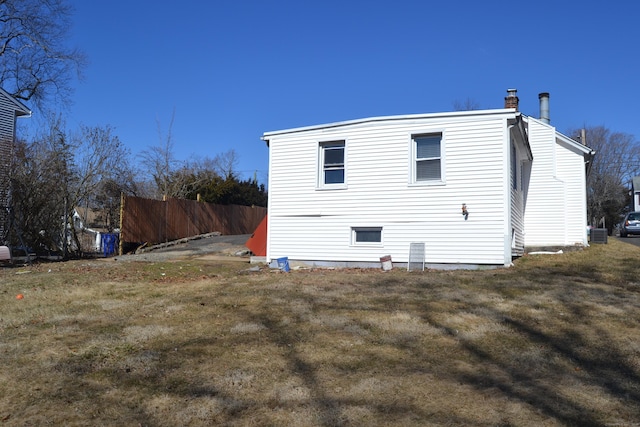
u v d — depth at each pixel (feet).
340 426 13.32
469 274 37.04
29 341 21.27
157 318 25.21
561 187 57.98
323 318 24.48
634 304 26.43
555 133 59.31
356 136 45.57
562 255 47.44
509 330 22.18
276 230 48.06
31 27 96.37
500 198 40.60
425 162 43.52
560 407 14.29
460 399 14.90
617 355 18.90
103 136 92.48
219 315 25.55
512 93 57.62
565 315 24.52
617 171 188.44
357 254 44.98
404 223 43.45
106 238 69.00
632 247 58.34
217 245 69.87
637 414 13.84
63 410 14.52
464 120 42.06
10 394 15.69
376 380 16.43
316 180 46.83
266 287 33.37
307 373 17.22
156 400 15.16
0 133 68.54
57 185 60.23
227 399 15.17
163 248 69.41
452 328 22.57
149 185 124.36
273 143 48.96
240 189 127.24
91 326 23.79
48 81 100.73
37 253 59.77
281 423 13.56
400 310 26.07
